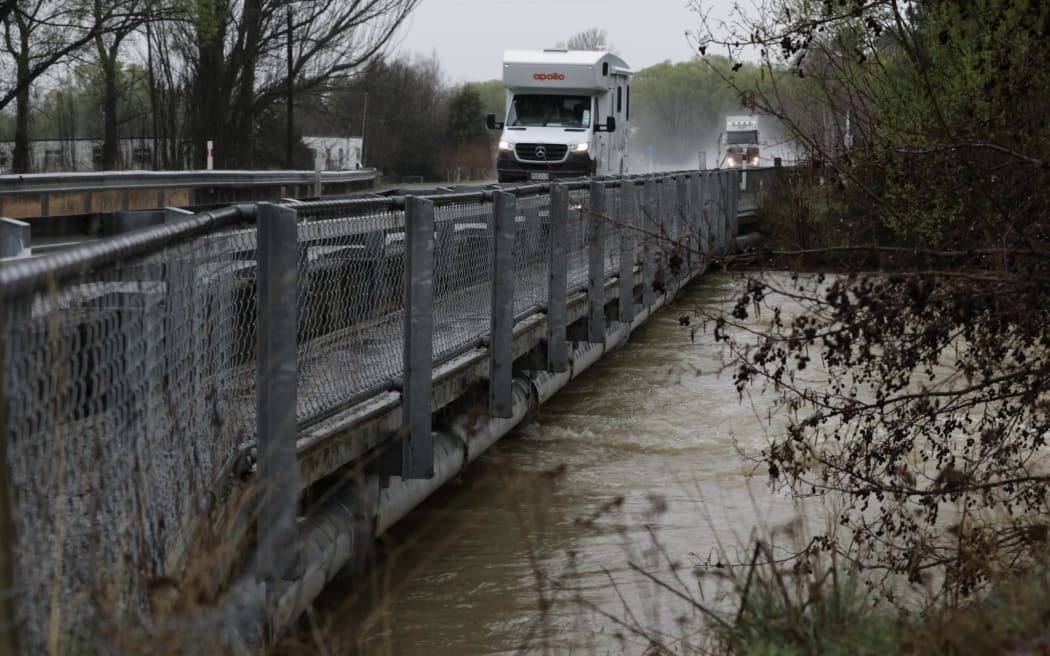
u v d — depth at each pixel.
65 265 4.82
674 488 15.70
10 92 59.66
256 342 8.92
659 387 22.53
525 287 17.69
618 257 24.28
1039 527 9.87
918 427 11.99
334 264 10.42
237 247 8.76
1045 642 6.52
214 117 75.06
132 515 5.77
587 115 44.62
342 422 10.43
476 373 14.73
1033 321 11.05
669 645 9.48
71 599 5.11
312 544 9.54
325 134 108.75
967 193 11.41
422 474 11.82
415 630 10.23
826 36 13.54
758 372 11.55
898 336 11.12
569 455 17.47
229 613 6.77
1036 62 11.73
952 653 6.85
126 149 75.88
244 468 8.73
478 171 124.88
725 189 42.78
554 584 9.11
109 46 66.50
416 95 126.88
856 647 6.92
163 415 6.44
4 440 3.86
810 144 11.88
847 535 12.91
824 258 11.48
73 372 5.12
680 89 184.00
